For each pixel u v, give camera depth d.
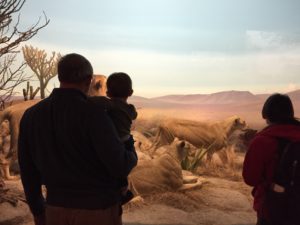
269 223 2.73
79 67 2.26
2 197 4.94
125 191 2.45
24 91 9.23
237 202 5.93
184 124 8.27
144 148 8.51
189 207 5.54
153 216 5.09
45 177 2.24
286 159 2.66
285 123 2.79
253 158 2.74
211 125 8.30
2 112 6.79
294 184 2.65
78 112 2.15
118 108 2.44
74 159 2.16
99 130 2.12
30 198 2.40
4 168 6.52
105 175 2.22
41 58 11.72
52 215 2.22
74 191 2.18
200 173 7.98
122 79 2.51
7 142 7.68
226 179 7.64
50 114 2.22
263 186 2.79
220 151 8.47
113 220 2.28
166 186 5.95
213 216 5.24
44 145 2.21
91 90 7.84
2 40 5.25
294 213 2.65
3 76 5.62
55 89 2.28
